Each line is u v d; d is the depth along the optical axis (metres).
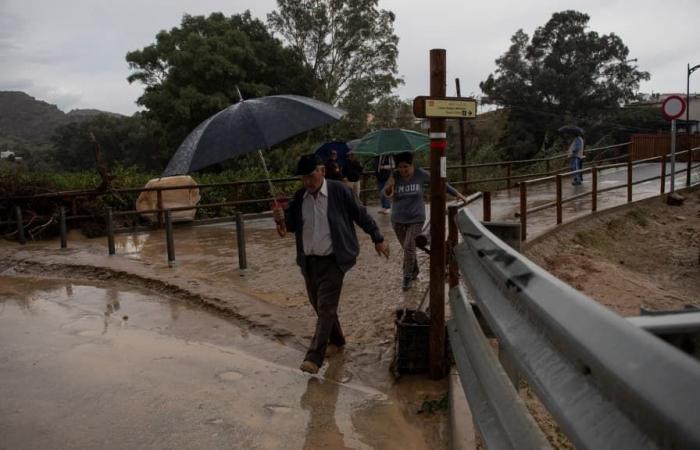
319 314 4.48
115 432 3.57
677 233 12.90
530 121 41.59
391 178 6.64
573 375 1.12
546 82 41.03
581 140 17.36
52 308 6.55
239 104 4.68
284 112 4.65
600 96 41.75
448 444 3.46
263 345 5.22
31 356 4.89
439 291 4.25
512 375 2.97
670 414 0.66
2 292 7.43
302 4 39.75
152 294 7.08
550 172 20.27
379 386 4.30
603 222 12.11
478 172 22.38
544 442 1.43
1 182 12.38
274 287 7.16
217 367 4.66
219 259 8.99
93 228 12.14
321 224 4.55
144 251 10.01
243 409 3.90
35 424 3.68
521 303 1.54
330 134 34.56
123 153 64.62
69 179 15.22
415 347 4.40
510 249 1.89
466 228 2.77
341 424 3.71
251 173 16.81
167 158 34.56
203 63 30.53
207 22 34.69
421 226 6.55
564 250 9.89
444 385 4.25
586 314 1.04
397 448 3.42
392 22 41.81
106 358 4.85
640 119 41.03
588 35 43.75
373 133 9.92
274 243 10.42
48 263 8.75
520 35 45.22
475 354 2.35
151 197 12.98
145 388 4.22
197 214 14.96
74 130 67.62
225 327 5.75
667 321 1.29
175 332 5.61
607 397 0.93
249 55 32.53
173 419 3.74
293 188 16.52
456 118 4.14
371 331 5.41
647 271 10.59
